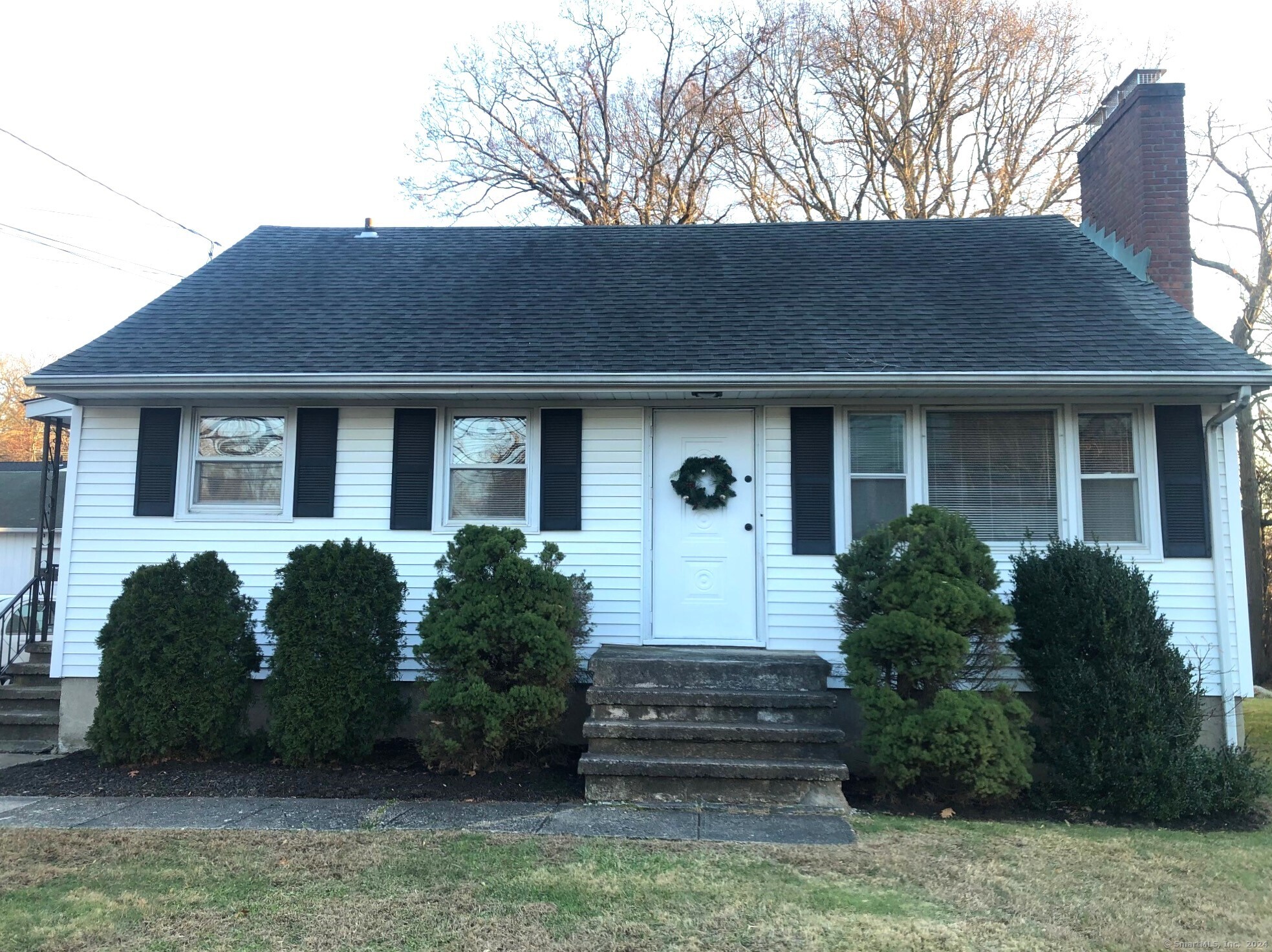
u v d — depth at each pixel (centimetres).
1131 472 763
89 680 796
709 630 788
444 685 672
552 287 947
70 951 373
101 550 806
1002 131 2209
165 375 755
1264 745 938
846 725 756
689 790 616
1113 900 438
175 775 686
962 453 782
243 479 821
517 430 816
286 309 902
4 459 3203
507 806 602
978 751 596
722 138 2302
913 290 899
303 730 693
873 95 2214
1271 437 1930
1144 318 804
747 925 399
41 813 585
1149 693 629
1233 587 740
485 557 686
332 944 378
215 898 428
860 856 498
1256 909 429
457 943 379
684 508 805
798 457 788
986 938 389
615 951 373
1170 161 903
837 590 706
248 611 749
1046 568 681
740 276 961
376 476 809
